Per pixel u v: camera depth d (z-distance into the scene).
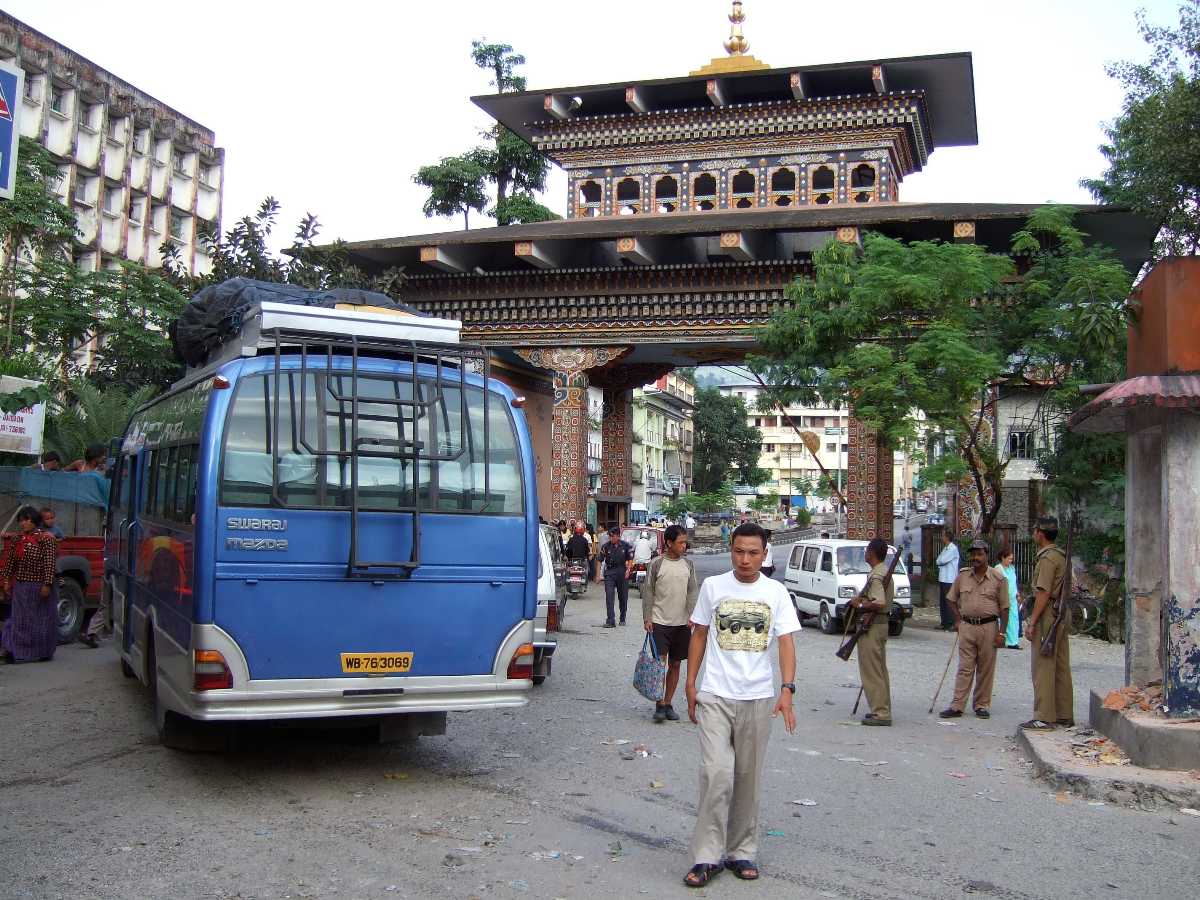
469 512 8.09
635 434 84.88
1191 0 23.05
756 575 6.09
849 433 27.31
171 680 8.30
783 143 30.88
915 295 21.42
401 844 6.42
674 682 10.80
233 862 6.02
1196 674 8.45
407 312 9.78
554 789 7.86
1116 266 21.61
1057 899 5.67
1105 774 7.94
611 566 20.69
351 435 7.71
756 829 5.99
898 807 7.50
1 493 15.55
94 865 5.89
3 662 13.88
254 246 23.47
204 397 8.02
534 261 27.98
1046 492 23.64
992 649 11.31
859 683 13.98
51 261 24.91
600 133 32.38
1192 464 8.51
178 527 8.35
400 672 7.80
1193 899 5.69
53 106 46.81
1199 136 22.19
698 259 28.39
